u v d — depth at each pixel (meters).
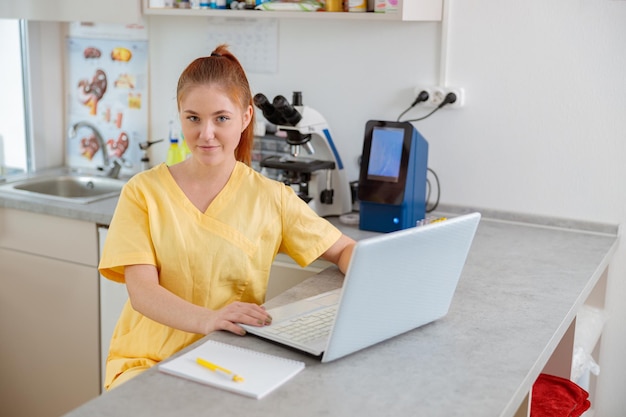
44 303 3.00
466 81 2.79
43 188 3.34
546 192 2.75
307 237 2.06
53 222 2.90
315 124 2.74
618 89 2.59
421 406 1.41
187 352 1.59
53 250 2.92
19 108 3.48
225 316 1.72
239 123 1.88
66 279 2.92
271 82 3.13
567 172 2.71
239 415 1.35
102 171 3.49
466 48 2.77
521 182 2.79
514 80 2.73
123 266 1.90
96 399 1.40
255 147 3.15
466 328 1.79
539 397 2.21
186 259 1.92
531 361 1.62
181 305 1.77
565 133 2.69
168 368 1.51
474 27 2.75
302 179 2.78
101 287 2.85
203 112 1.82
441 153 2.88
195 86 1.82
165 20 3.28
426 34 2.82
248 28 3.12
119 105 3.44
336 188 2.83
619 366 2.81
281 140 3.08
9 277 3.06
